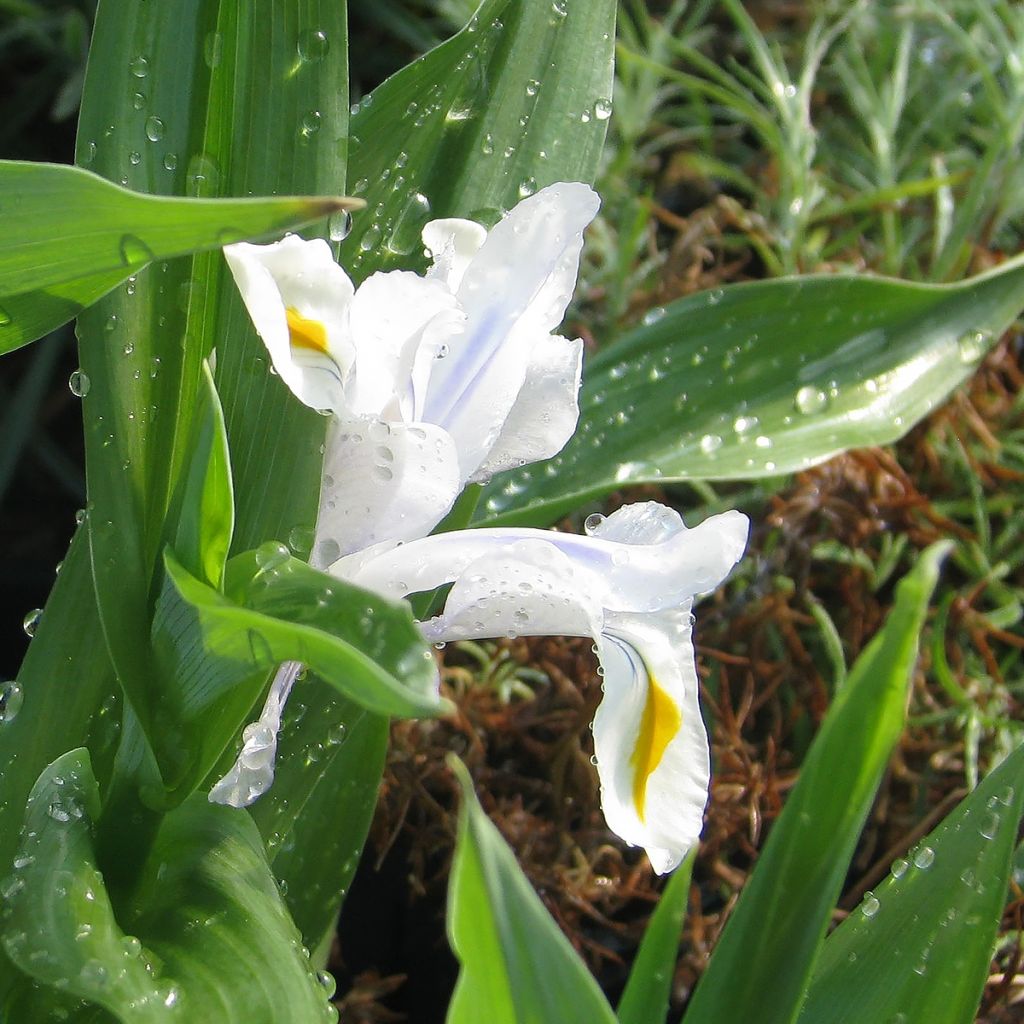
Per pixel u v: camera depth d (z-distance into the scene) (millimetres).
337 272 174
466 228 191
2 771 199
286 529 192
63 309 178
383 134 222
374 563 178
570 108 232
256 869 181
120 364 187
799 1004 165
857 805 158
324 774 220
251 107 196
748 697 274
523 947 151
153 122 193
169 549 166
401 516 180
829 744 157
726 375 245
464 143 226
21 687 200
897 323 248
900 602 152
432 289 178
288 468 193
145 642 178
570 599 173
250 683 173
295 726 216
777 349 246
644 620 186
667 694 186
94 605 203
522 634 179
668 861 183
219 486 161
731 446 238
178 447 189
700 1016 166
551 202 184
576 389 195
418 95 223
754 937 164
